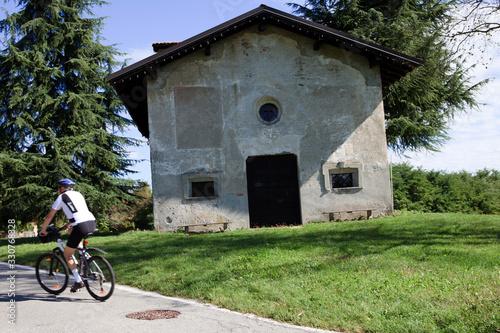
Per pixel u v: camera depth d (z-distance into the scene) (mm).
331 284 5727
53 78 18594
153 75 13250
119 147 20422
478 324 4238
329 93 13820
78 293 6098
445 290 5270
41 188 16719
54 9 18391
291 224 13484
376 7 21000
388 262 6883
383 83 15508
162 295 6031
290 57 13898
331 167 13484
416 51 14031
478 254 7242
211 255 7992
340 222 12648
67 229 5926
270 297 5375
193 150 13312
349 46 13586
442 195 26984
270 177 13664
